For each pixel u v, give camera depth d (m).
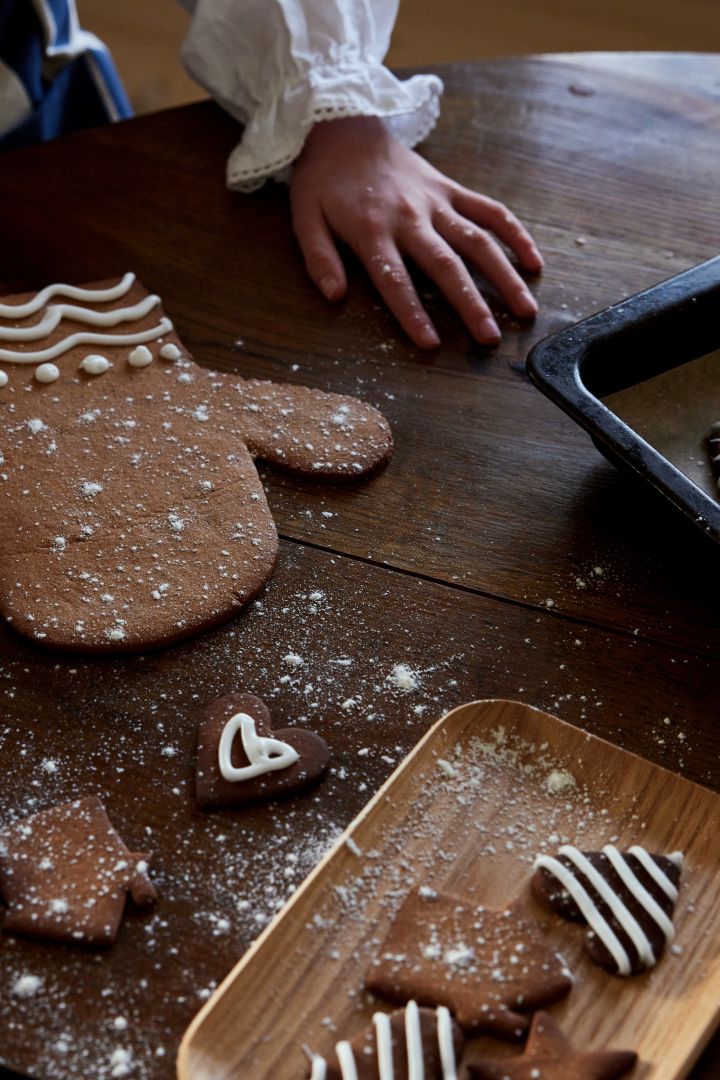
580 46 2.26
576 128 1.14
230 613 0.79
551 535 0.85
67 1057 0.64
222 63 1.09
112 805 0.72
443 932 0.66
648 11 2.33
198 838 0.71
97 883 0.69
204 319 0.97
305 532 0.84
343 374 0.94
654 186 1.09
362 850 0.70
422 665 0.78
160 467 0.86
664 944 0.66
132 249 1.01
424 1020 0.63
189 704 0.76
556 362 0.85
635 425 0.88
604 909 0.67
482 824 0.71
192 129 1.12
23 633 0.78
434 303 0.99
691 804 0.72
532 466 0.89
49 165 1.08
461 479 0.88
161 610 0.79
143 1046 0.64
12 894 0.68
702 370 0.92
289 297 0.99
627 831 0.71
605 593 0.82
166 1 2.40
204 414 0.89
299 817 0.72
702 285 0.90
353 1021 0.64
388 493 0.87
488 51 2.25
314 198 1.03
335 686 0.77
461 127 1.13
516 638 0.80
